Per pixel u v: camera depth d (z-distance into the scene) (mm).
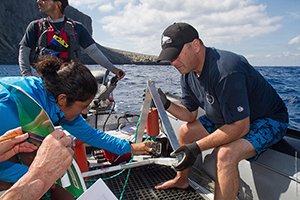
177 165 1382
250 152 1367
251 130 1444
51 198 1245
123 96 8969
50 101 1020
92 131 1514
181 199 1664
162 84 15109
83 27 2287
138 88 12062
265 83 1521
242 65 1381
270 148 1470
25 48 2135
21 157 1026
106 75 2564
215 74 1400
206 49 1488
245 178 1559
